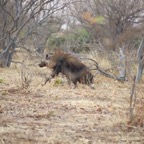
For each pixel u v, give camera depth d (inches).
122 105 764.0
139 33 1107.9
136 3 1478.8
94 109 725.9
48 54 1059.3
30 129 578.9
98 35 1430.9
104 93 912.9
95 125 613.0
